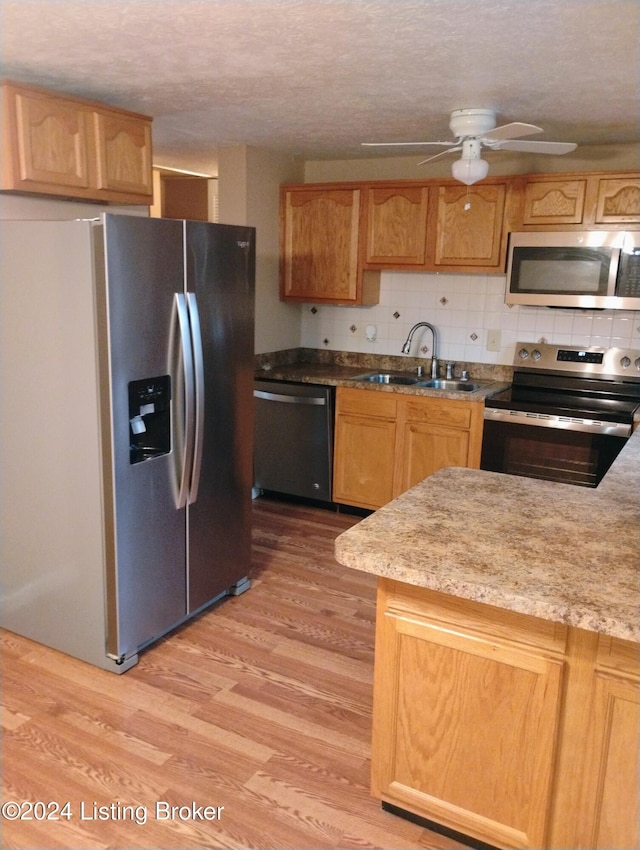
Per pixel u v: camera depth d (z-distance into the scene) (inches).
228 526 125.5
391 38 86.7
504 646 66.4
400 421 163.2
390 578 68.4
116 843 75.7
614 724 63.0
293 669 108.7
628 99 113.0
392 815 80.0
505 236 156.6
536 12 76.8
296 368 187.9
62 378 100.7
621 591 59.1
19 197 119.2
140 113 131.6
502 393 160.4
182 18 80.8
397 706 73.8
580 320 162.4
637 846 64.3
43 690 102.0
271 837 76.7
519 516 76.6
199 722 95.6
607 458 142.3
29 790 82.9
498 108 121.5
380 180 170.9
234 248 116.1
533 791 67.9
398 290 183.5
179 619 116.9
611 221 144.6
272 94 116.3
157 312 102.3
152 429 108.1
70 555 106.4
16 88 104.1
